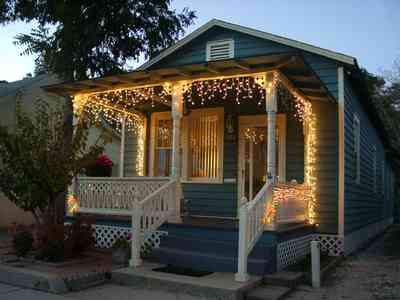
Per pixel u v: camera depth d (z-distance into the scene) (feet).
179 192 29.76
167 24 47.01
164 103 36.73
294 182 29.81
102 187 32.48
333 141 33.60
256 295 20.51
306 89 30.58
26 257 26.94
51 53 43.06
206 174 38.37
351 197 36.40
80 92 32.65
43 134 27.50
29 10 40.50
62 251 26.00
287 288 22.07
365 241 46.29
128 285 22.89
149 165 41.11
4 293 20.98
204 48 39.68
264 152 36.55
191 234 27.50
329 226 33.01
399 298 21.48
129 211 30.91
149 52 47.52
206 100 36.86
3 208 51.47
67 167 27.63
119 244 26.37
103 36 44.01
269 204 25.04
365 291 22.79
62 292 21.27
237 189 37.06
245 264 21.83
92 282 22.79
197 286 20.83
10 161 26.96
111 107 37.35
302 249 29.94
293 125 35.70
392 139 84.64
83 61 43.01
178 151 29.66
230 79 28.84
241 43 38.11
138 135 41.98
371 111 46.52
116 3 43.19
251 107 37.29
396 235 58.80
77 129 28.63
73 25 41.32
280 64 24.82
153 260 26.71
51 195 27.99
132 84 30.30
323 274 26.04
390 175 88.74
